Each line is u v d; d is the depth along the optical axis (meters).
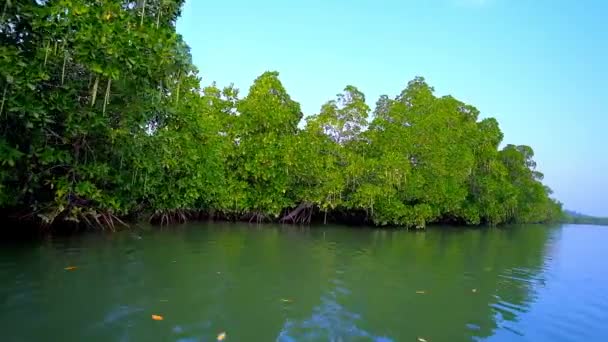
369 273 9.26
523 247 17.48
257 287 7.36
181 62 8.88
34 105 7.65
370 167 22.30
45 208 10.70
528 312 6.80
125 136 10.69
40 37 7.51
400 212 22.95
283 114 21.77
